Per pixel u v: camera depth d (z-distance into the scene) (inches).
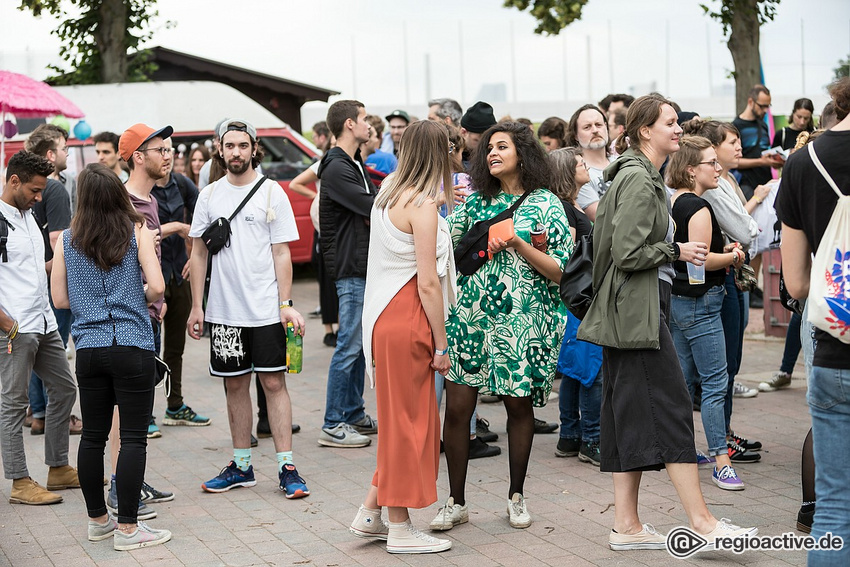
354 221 258.5
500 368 191.3
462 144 249.8
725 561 172.6
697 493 175.2
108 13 614.2
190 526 203.3
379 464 181.6
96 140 318.7
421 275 177.2
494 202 197.3
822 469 138.2
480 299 192.9
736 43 514.6
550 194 195.8
